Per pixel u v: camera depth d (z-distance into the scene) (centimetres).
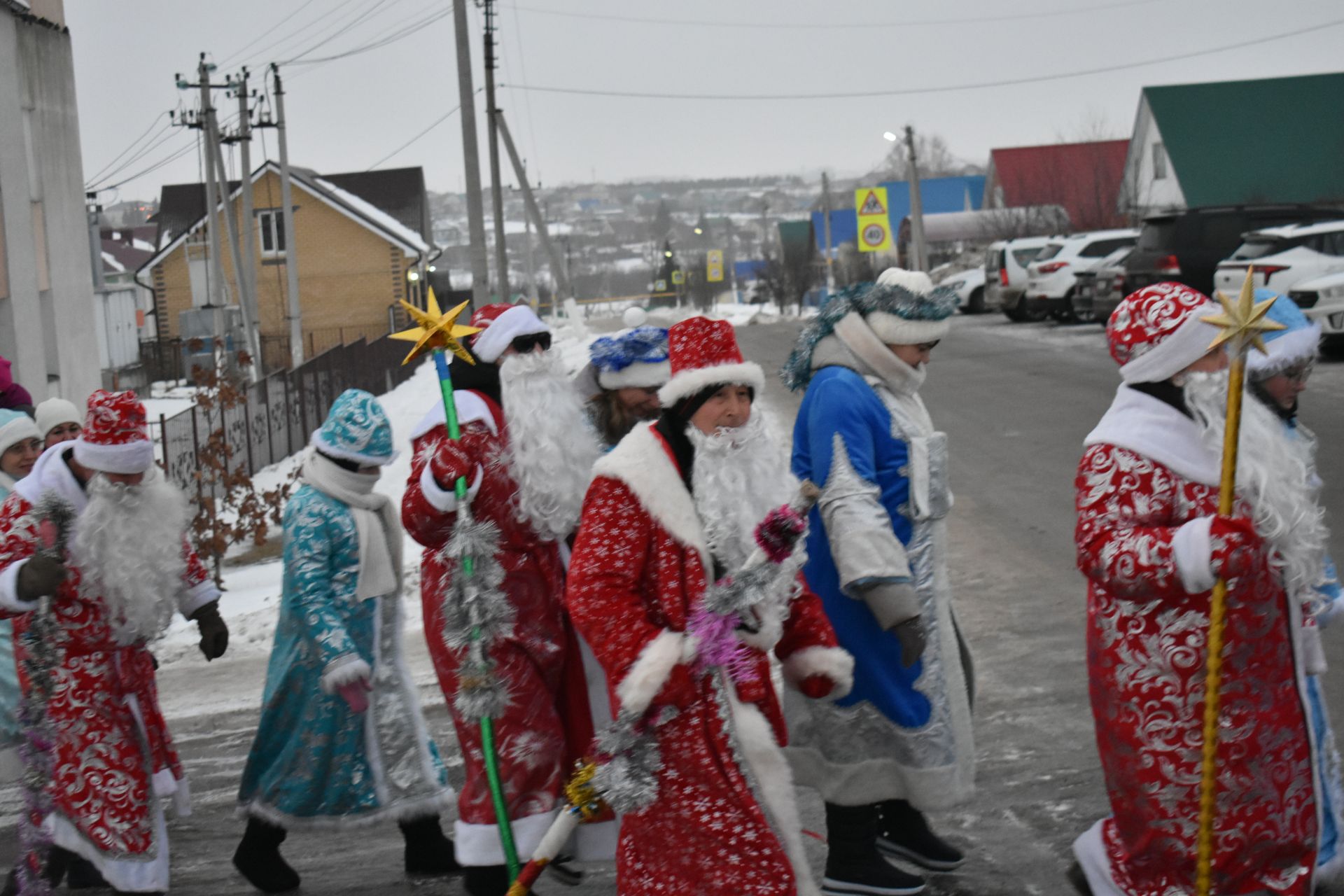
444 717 682
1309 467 382
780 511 323
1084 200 5397
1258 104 4450
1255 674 340
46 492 445
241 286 3133
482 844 415
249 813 479
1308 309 1620
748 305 6981
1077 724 580
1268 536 337
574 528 427
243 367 1681
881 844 446
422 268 5003
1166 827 347
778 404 1777
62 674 446
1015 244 2784
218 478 1262
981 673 663
